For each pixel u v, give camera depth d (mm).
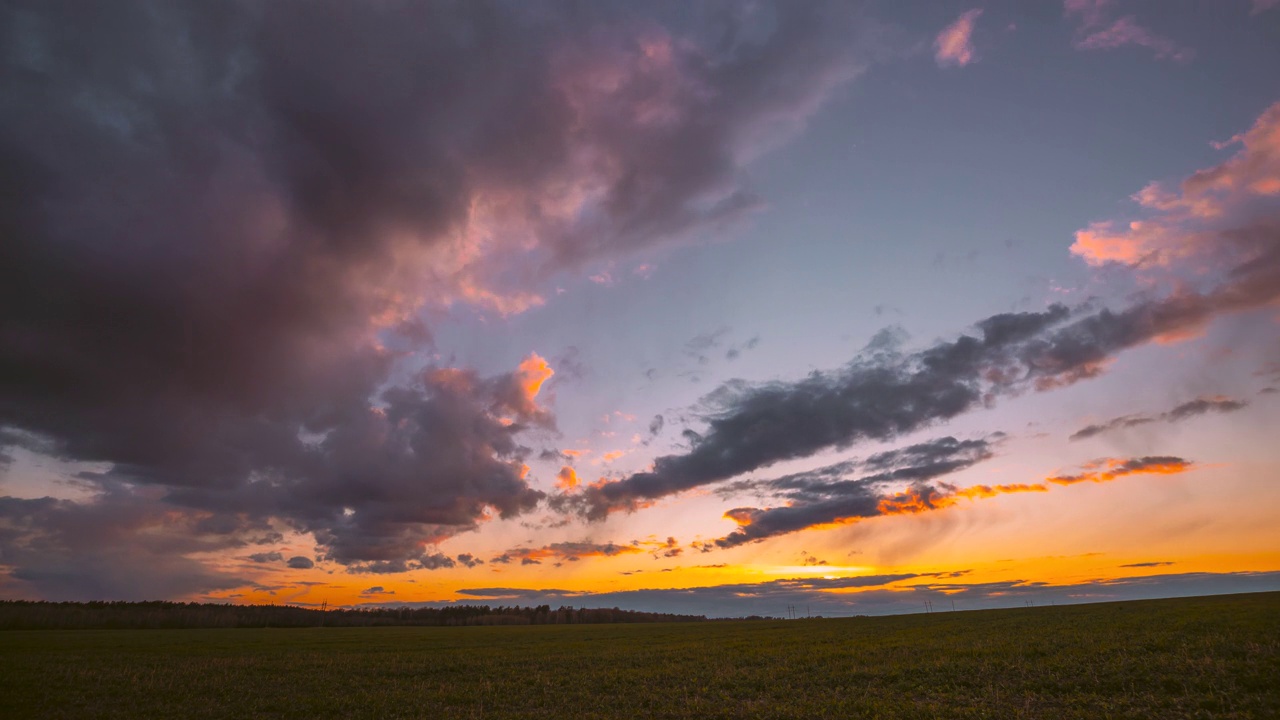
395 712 30391
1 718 29594
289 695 35938
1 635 108250
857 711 26891
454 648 74250
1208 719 22266
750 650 57094
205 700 34406
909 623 91875
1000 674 33719
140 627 153000
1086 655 37969
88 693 37000
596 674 43344
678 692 34125
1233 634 42406
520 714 29062
